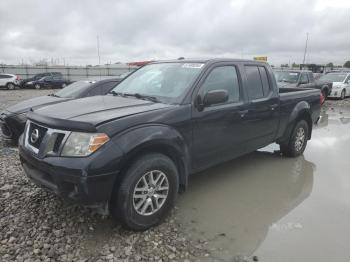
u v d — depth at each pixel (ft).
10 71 140.05
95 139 9.71
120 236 10.74
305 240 10.99
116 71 155.22
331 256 10.14
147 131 10.68
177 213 12.66
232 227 11.75
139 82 15.02
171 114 11.69
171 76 13.96
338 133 28.09
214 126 13.39
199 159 13.20
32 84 102.99
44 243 10.21
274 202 13.89
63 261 9.42
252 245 10.64
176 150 11.69
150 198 11.03
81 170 9.44
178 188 12.11
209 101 12.39
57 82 107.14
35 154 10.63
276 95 17.35
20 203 12.72
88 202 9.74
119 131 10.15
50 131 10.36
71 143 9.84
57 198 13.16
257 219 12.37
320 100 21.77
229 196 14.40
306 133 20.66
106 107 11.66
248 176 16.93
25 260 9.37
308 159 20.11
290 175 17.19
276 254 10.19
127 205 10.36
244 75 15.46
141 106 11.83
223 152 14.37
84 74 150.92
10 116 21.95
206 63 13.89
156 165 10.88
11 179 15.12
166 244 10.45
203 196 14.37
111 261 9.50
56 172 9.81
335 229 11.73
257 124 16.08
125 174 10.28
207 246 10.48
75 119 10.15
